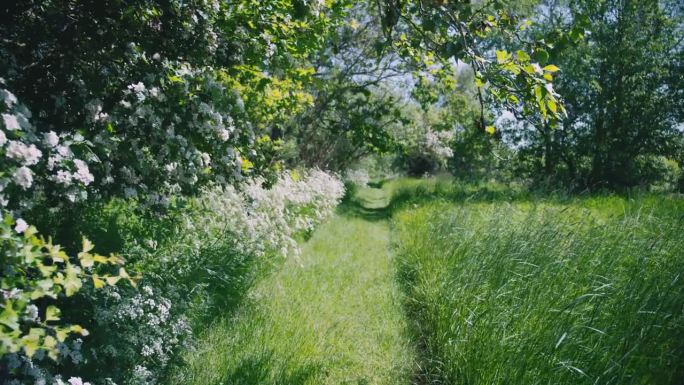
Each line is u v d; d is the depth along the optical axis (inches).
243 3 203.0
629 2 794.2
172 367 157.3
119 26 161.9
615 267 208.2
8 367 105.0
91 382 131.9
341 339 204.4
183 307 171.6
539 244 239.1
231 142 176.9
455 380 176.9
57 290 96.3
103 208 202.2
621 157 860.0
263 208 285.4
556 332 161.8
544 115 154.4
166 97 160.6
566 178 863.1
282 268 288.8
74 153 129.7
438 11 158.4
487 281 227.3
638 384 145.3
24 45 154.9
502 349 168.1
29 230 90.1
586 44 787.4
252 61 201.2
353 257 360.5
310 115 597.9
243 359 172.1
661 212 328.2
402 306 260.7
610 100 834.2
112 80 163.0
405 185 1016.2
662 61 842.2
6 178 93.6
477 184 777.6
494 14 169.2
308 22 222.7
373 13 592.4
